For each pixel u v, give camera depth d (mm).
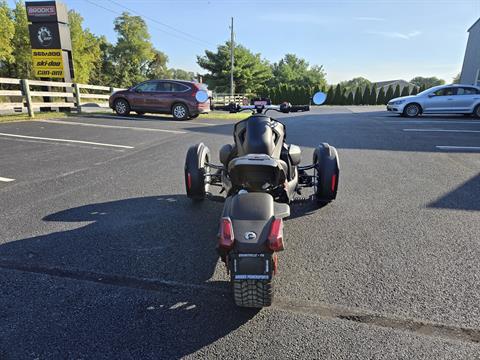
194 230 3641
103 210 4180
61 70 14227
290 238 3441
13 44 35469
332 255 3111
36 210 4156
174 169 6082
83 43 42969
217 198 3633
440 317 2287
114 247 3268
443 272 2826
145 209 4215
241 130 3297
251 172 2838
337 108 29078
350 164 6375
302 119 15234
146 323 2250
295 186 3564
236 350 2025
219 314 2338
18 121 11430
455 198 4539
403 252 3152
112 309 2385
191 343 2080
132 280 2736
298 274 2811
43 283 2684
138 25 59031
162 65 68938
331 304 2434
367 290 2590
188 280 2744
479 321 2250
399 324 2225
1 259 3037
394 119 14680
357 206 4277
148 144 8383
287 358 1962
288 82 71312
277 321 2264
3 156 6832
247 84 53406
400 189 4922
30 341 2088
